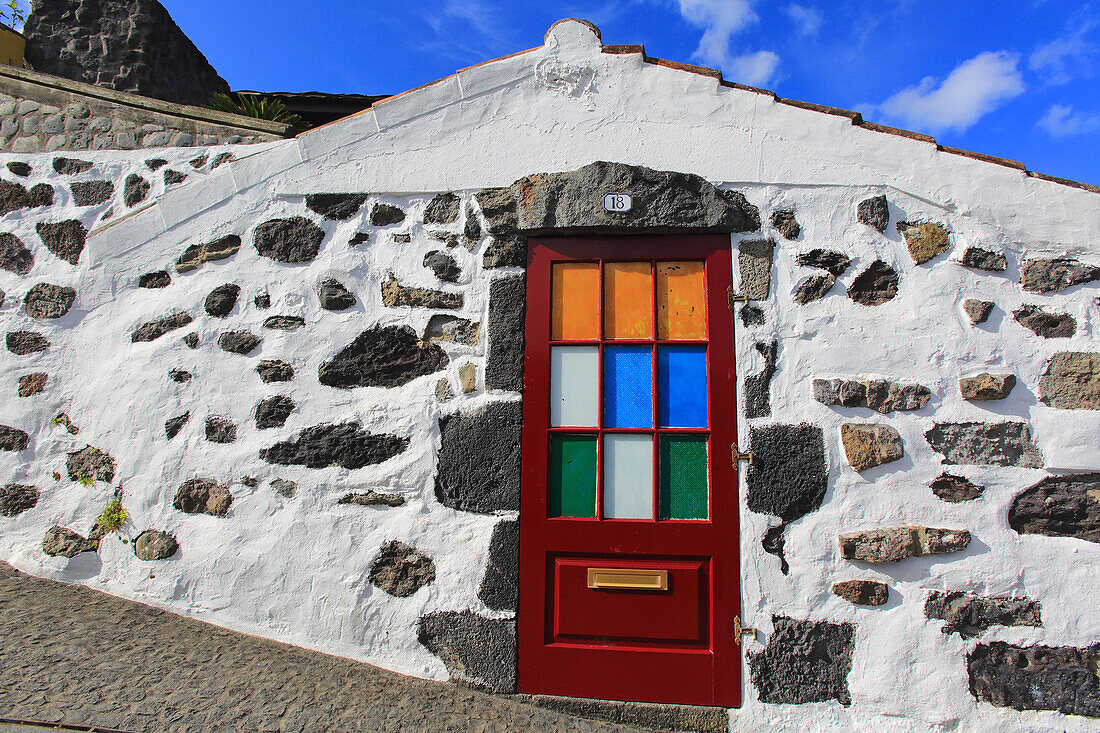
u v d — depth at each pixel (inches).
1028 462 104.3
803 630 103.6
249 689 97.3
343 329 119.3
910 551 103.3
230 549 115.8
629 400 112.5
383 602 111.1
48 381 126.3
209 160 131.8
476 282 117.4
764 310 111.5
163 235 126.6
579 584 108.3
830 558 104.7
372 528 113.3
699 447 110.4
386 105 122.8
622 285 115.7
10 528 123.3
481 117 120.8
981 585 102.3
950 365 107.4
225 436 119.0
